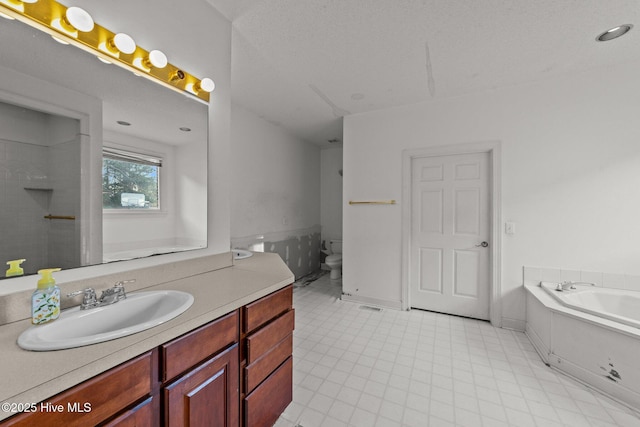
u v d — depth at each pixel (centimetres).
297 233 420
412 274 302
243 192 308
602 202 219
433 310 292
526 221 243
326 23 167
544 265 237
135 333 77
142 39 120
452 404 150
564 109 230
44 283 83
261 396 120
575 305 181
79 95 103
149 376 76
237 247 300
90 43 103
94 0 103
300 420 138
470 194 274
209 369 95
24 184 90
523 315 244
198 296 111
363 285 319
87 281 101
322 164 492
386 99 279
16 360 63
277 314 134
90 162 107
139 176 124
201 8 148
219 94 162
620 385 152
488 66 215
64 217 99
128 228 119
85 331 89
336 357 198
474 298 272
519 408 147
